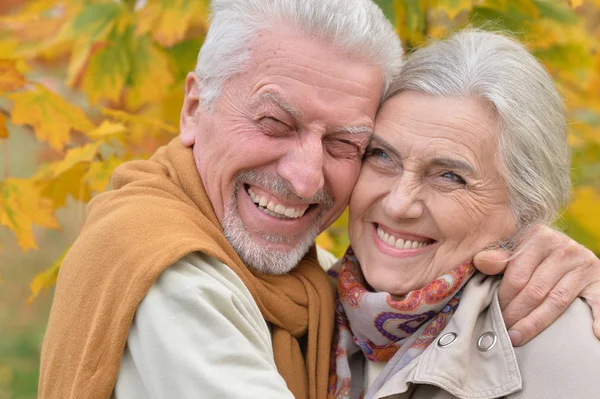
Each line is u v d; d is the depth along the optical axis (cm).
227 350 166
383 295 192
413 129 191
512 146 188
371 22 194
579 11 267
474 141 187
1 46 240
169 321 168
